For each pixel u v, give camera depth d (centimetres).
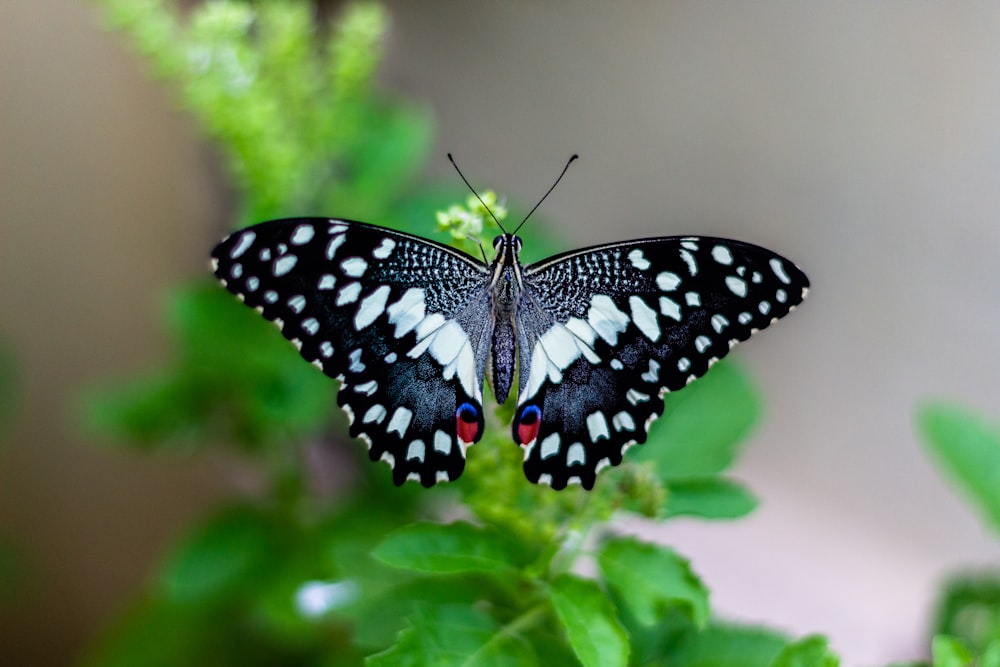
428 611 53
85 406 60
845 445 71
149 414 60
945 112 63
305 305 53
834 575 71
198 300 58
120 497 65
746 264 53
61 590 65
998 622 53
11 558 63
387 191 59
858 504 72
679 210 71
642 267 54
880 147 64
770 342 71
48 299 62
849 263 66
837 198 65
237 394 60
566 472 53
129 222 63
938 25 62
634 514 54
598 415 54
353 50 58
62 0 60
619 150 71
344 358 54
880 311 66
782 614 69
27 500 64
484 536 53
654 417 54
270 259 53
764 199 67
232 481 70
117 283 63
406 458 54
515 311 54
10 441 63
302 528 60
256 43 59
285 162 58
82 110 61
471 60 73
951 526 69
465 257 54
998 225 63
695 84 66
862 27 63
